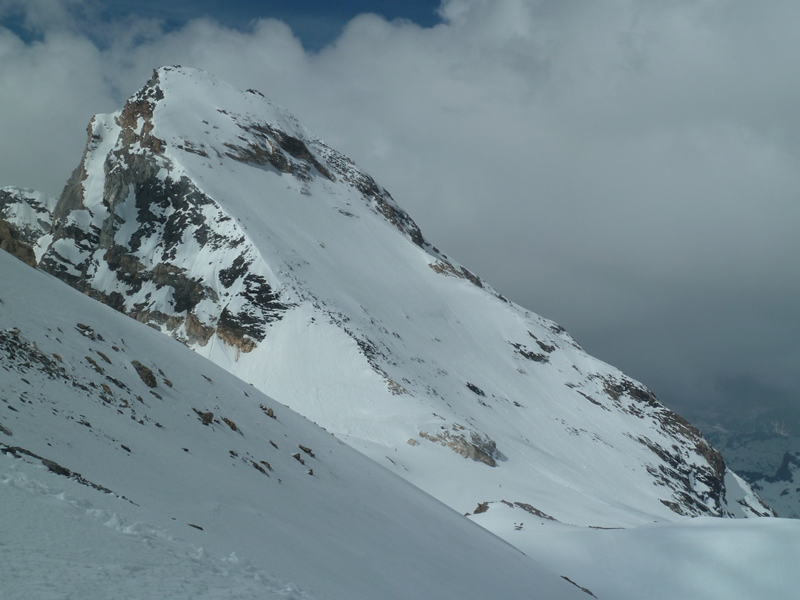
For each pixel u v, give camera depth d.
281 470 24.11
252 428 27.03
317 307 142.62
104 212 179.25
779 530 46.75
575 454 142.12
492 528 57.88
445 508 37.97
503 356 177.75
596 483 128.62
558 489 101.00
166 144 183.88
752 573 43.22
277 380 126.06
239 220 162.38
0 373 16.38
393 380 124.12
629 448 158.62
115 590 8.80
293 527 18.05
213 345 141.12
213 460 20.36
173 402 23.50
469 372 159.50
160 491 15.23
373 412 113.19
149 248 166.88
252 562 12.94
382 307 166.62
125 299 160.88
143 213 175.00
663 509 130.12
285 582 12.59
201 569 11.02
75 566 9.07
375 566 18.62
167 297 155.38
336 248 186.38
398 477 38.66
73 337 22.28
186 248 162.88
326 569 15.76
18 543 9.09
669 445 170.62
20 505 10.28
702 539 46.81
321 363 128.62
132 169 180.12
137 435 18.34
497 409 146.38
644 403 185.38
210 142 196.25
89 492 12.40
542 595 28.06
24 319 20.92
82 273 169.88
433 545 25.95
